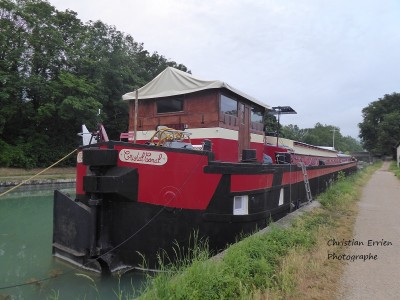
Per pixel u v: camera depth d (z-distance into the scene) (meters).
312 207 10.19
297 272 4.84
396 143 64.38
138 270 6.66
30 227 10.84
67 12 31.52
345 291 4.52
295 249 5.68
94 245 6.57
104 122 33.97
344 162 28.89
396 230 8.32
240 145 10.16
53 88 27.72
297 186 11.48
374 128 75.31
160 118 9.76
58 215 7.29
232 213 7.09
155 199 6.64
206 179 6.77
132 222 6.68
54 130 30.34
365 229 8.34
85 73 31.44
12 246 8.48
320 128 96.88
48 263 7.11
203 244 6.76
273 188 8.90
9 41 27.11
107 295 5.64
